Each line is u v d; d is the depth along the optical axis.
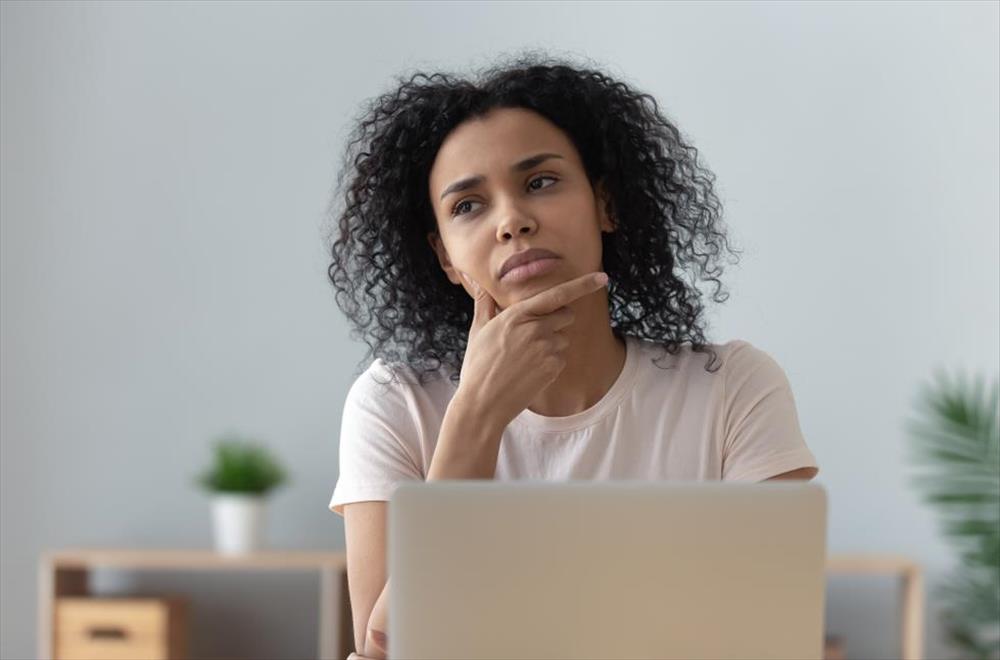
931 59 4.53
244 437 4.72
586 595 1.15
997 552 3.64
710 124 4.58
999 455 3.62
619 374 1.80
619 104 1.85
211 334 4.75
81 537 4.74
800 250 4.54
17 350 4.79
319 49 4.75
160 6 4.80
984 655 4.13
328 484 4.69
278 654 4.68
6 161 4.81
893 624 4.46
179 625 4.45
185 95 4.79
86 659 4.30
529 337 1.63
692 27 4.60
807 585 1.15
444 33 4.70
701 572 1.15
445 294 1.94
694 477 1.77
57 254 4.79
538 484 1.15
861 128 4.54
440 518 1.15
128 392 4.76
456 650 1.15
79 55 4.81
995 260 4.50
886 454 4.49
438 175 1.73
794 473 1.78
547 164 1.68
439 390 1.86
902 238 4.52
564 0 4.64
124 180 4.79
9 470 4.77
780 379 1.84
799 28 4.57
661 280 1.92
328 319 4.71
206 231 4.77
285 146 4.75
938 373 4.49
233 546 4.40
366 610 1.77
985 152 4.50
